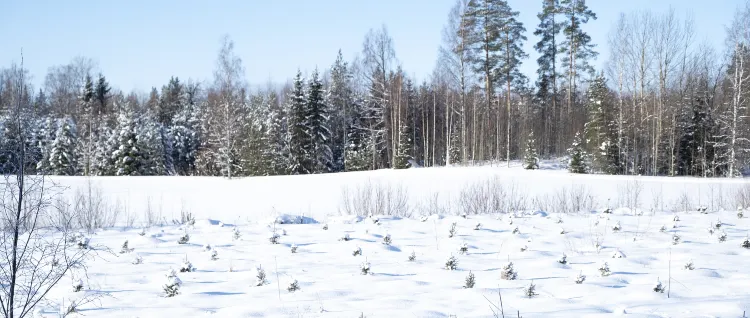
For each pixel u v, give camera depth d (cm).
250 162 4097
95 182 2709
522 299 470
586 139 3972
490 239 892
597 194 2003
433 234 958
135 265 687
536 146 4675
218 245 846
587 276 581
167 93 6931
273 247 818
